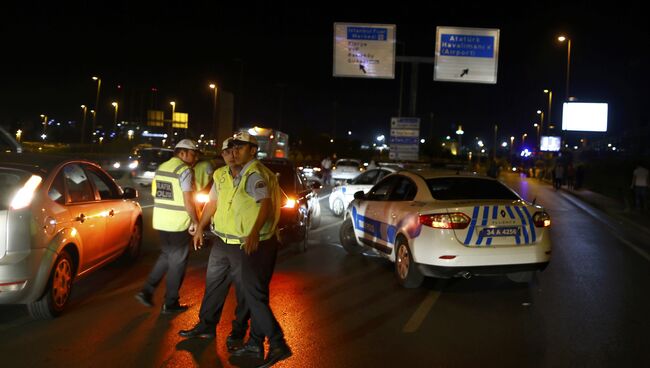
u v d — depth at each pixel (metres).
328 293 7.60
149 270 8.49
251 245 4.74
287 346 4.96
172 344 5.42
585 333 6.04
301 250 10.62
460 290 7.88
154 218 6.22
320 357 5.21
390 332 5.97
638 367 5.09
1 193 5.61
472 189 8.15
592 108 45.56
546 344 5.66
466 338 5.82
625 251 11.86
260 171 4.94
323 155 77.00
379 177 16.39
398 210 8.22
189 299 7.01
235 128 55.44
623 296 7.73
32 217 5.60
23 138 91.75
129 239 8.44
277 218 5.07
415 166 22.77
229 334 5.71
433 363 5.10
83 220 6.58
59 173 6.38
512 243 7.37
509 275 8.27
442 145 83.81
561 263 10.20
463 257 7.20
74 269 6.50
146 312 6.41
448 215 7.29
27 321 6.03
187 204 6.04
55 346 5.30
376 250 9.06
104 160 38.44
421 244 7.42
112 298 6.97
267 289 5.01
